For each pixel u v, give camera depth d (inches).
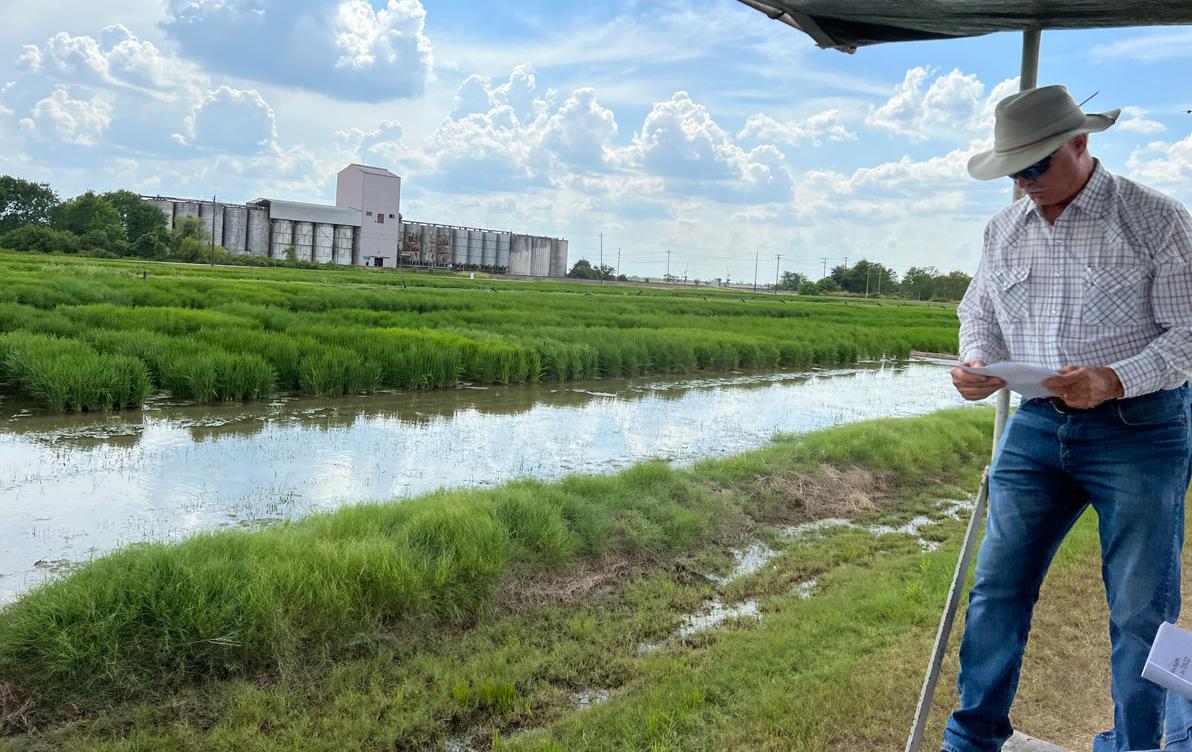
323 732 142.9
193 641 158.4
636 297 2145.7
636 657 179.3
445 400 580.1
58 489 308.7
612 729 142.6
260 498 308.2
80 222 3366.1
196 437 412.8
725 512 285.3
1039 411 100.3
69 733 140.7
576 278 5871.1
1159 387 87.7
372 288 1505.9
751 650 175.2
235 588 168.7
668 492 289.1
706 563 246.8
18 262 1603.1
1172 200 90.3
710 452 436.1
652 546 248.4
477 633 187.5
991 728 105.0
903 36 123.6
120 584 163.3
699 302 2004.2
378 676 162.4
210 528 268.8
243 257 3105.3
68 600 157.4
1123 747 95.3
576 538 235.6
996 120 92.6
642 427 507.8
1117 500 92.7
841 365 1063.6
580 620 197.3
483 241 4594.0
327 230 3772.1
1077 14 102.1
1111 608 95.6
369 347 611.5
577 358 721.0
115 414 453.1
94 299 837.2
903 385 856.9
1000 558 102.8
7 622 156.6
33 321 571.2
